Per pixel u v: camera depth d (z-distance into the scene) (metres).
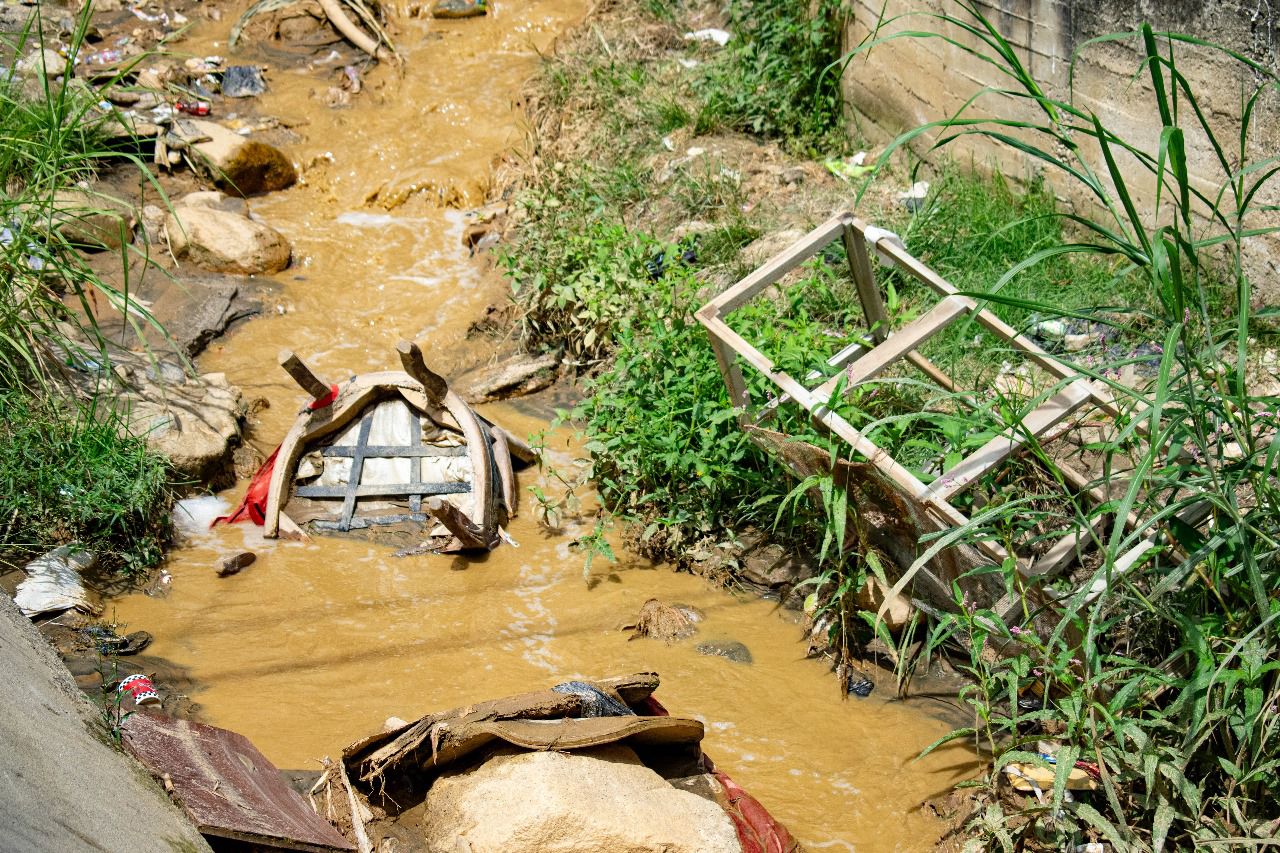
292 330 7.68
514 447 6.44
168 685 4.74
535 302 7.31
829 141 8.68
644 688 4.12
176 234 8.07
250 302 7.84
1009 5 6.92
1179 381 4.16
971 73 7.33
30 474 5.46
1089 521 3.93
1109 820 3.85
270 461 6.14
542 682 4.84
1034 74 6.87
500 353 7.48
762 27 9.27
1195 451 4.52
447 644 5.09
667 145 8.60
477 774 3.56
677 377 5.78
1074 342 5.91
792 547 5.50
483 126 9.70
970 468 4.30
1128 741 3.98
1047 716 3.91
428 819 3.56
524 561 5.67
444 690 4.79
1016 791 4.09
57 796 2.73
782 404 4.98
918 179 7.96
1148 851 3.58
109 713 3.55
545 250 7.52
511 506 6.03
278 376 7.20
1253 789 3.72
